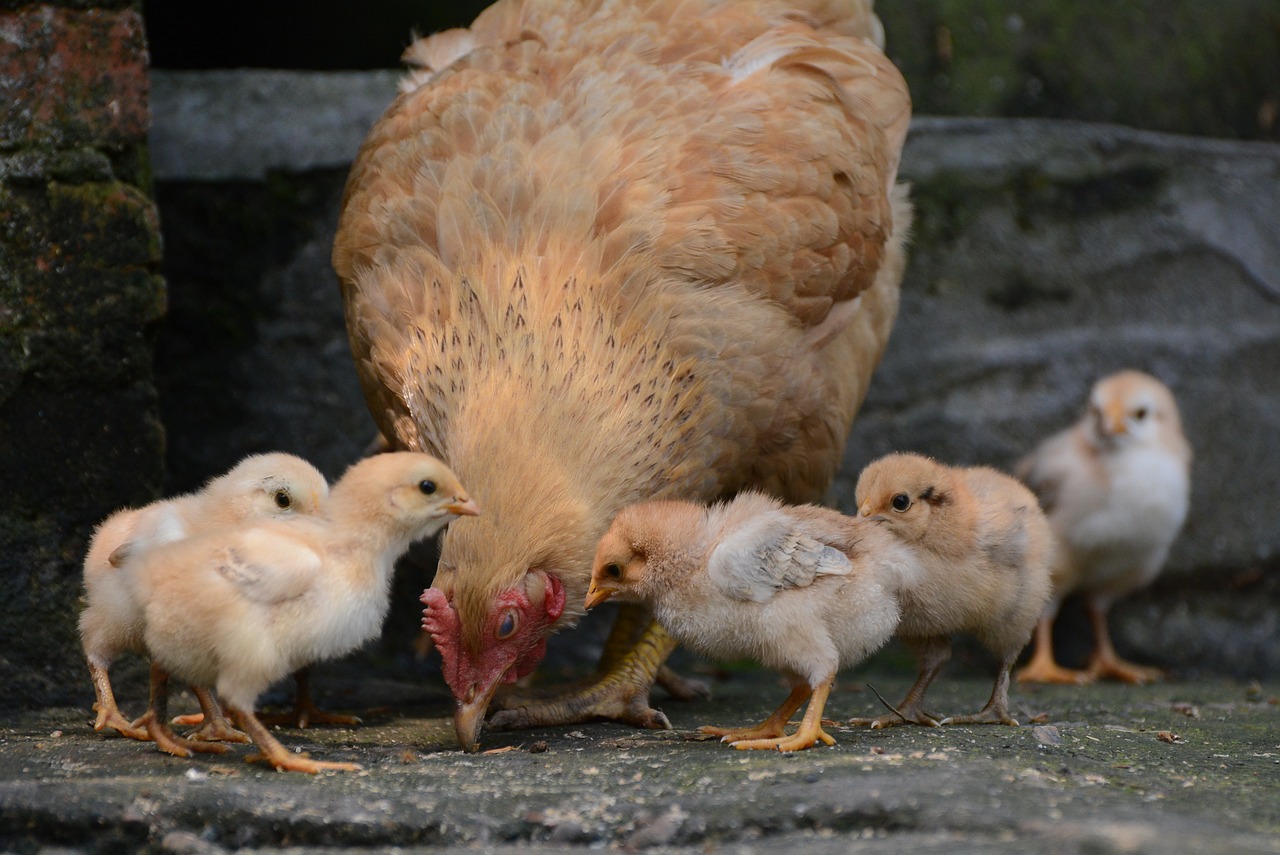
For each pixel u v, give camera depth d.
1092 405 8.64
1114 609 9.59
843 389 6.90
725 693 7.86
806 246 6.46
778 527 5.20
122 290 6.58
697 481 6.09
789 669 5.27
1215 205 9.95
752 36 7.25
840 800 4.21
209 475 8.97
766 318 6.23
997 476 6.22
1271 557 9.65
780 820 4.18
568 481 5.49
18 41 6.34
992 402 9.69
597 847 4.17
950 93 10.54
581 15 7.26
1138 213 9.91
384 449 7.61
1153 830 3.77
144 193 6.83
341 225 6.80
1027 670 8.76
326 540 4.94
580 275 5.89
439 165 6.36
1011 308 9.80
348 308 6.61
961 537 5.64
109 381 6.57
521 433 5.47
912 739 5.44
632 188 6.16
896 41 10.54
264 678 4.85
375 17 11.09
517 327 5.73
